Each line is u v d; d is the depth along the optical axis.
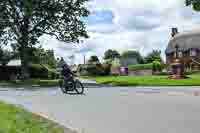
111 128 10.19
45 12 43.25
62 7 43.72
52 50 65.44
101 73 85.62
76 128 10.20
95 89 26.73
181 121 11.04
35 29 44.38
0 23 42.53
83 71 86.19
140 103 15.94
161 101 16.67
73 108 14.71
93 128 10.22
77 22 44.91
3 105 13.61
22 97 19.98
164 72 74.38
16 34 44.00
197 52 85.00
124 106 14.96
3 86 33.34
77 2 44.25
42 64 62.75
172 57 90.56
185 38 89.50
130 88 27.95
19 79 47.12
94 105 15.57
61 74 23.06
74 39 45.19
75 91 24.28
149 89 26.27
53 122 10.84
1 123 9.47
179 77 48.00
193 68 83.88
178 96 19.45
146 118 11.73
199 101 16.58
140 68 83.31
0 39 44.19
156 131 9.61
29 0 40.69
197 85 34.00
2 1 41.91
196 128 9.91
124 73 84.81
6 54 50.59
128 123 10.91
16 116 11.07
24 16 42.88
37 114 12.39
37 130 9.15
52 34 44.94
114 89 26.45
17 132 8.61
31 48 46.69
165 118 11.66
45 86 32.88
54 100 18.12
